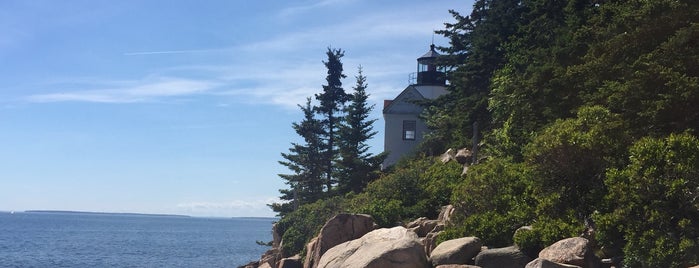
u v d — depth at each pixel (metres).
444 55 52.03
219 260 73.44
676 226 16.11
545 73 27.19
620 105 20.28
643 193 16.59
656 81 19.05
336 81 67.81
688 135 17.02
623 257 16.69
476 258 18.44
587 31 27.08
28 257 74.94
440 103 50.91
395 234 21.55
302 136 65.19
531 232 18.36
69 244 102.31
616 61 22.58
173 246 101.94
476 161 32.94
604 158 18.89
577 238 17.02
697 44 19.77
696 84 17.75
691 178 16.20
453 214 24.23
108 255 79.56
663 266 15.36
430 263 19.27
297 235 38.31
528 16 37.16
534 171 20.41
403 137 61.25
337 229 26.66
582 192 19.55
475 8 51.12
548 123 26.06
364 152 56.12
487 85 41.22
